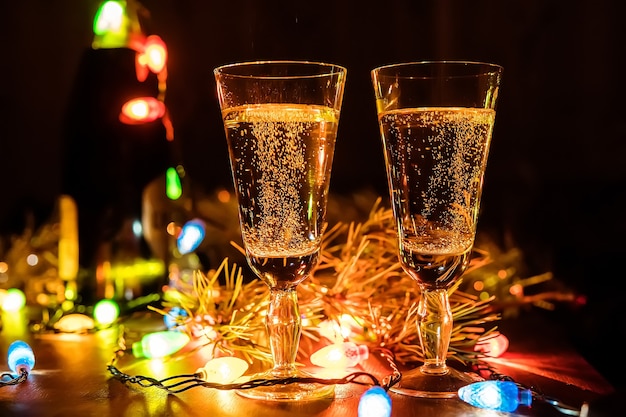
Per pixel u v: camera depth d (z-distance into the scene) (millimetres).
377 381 600
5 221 1429
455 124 598
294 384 610
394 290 764
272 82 604
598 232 1322
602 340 1088
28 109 1687
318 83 610
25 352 669
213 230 1104
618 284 1214
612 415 474
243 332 713
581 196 1457
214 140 1587
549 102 1613
